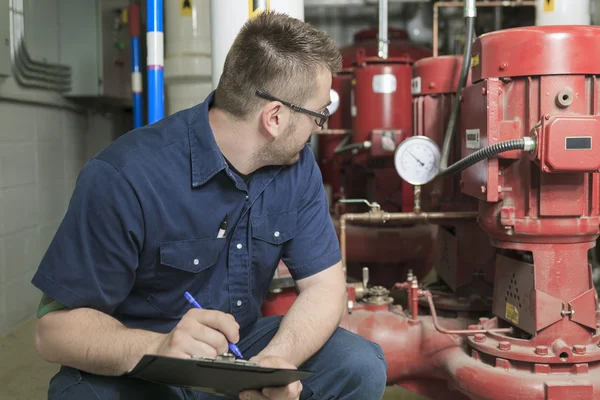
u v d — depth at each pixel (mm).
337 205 2877
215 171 1117
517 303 1512
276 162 1183
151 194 1070
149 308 1160
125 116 4520
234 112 1111
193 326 939
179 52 2514
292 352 1121
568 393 1355
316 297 1245
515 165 1449
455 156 1988
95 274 1037
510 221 1446
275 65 1071
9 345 2469
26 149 2846
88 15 3305
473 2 1711
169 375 954
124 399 1041
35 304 2920
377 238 2559
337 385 1207
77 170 3539
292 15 1738
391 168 2658
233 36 1714
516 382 1395
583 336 1456
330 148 3232
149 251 1100
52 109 3178
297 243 1290
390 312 1797
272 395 994
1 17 2482
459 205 2047
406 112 2645
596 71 1389
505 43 1426
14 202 2709
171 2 2504
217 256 1171
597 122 1323
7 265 2629
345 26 5262
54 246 1039
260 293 1299
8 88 2598
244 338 1288
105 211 1032
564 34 1379
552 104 1396
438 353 1617
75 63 3322
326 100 1140
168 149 1115
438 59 2090
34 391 2018
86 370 1022
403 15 5113
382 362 1248
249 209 1206
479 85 1506
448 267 2053
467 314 1881
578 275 1455
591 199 1434
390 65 2621
